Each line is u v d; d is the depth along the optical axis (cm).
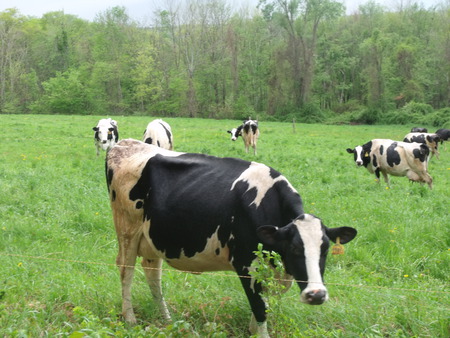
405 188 1518
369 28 8794
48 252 801
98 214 1023
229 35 7756
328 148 2794
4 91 8288
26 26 9094
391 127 6200
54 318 555
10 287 618
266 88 8038
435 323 533
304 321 553
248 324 565
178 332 467
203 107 7900
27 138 2698
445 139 2941
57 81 7856
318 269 454
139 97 8162
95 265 737
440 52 7412
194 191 543
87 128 3494
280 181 520
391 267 779
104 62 8206
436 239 905
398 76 7556
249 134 2350
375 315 562
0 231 892
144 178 580
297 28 7706
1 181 1357
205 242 531
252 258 505
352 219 1041
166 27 8425
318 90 8244
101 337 418
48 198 1163
